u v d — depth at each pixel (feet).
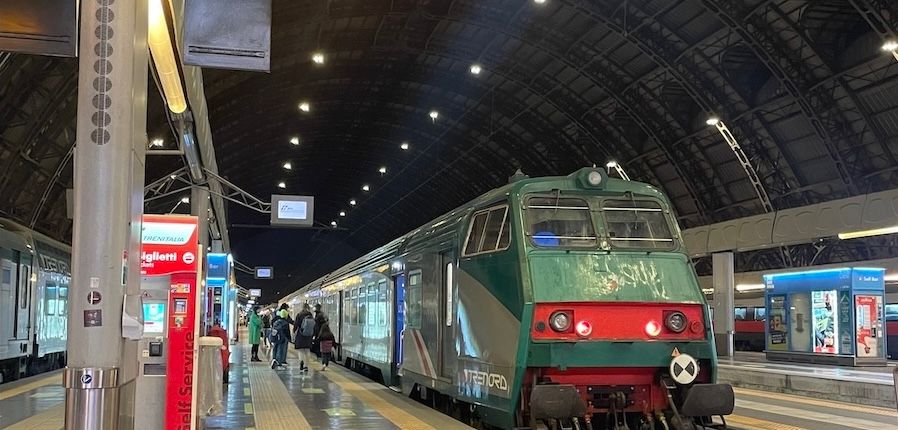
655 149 111.96
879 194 55.11
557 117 119.24
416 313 38.50
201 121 44.73
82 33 12.73
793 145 92.79
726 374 54.49
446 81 120.67
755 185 96.58
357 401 36.88
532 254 25.61
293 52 100.17
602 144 113.60
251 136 143.23
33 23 16.17
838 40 77.66
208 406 24.75
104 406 12.15
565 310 24.54
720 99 90.99
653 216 28.04
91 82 12.62
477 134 140.77
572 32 93.35
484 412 26.99
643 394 25.44
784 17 75.00
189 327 22.09
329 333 59.62
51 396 38.78
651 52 86.69
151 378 21.74
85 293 12.19
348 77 119.34
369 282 55.57
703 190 107.65
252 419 30.48
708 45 84.89
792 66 80.12
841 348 65.77
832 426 31.63
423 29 100.22
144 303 21.81
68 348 12.23
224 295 70.54
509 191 27.71
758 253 113.39
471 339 28.43
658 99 99.40
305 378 51.03
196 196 59.98
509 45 101.96
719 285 84.17
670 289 25.94
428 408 34.12
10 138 73.41
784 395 46.03
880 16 66.59
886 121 80.12
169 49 27.71
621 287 25.44
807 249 102.32
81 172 12.43
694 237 78.38
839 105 82.53
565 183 27.91
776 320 74.95
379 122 148.77
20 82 67.15
